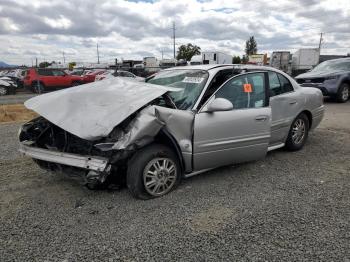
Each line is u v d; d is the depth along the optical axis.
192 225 3.30
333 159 5.45
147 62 40.66
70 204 3.78
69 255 2.82
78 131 3.47
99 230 3.21
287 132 5.56
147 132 3.59
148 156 3.76
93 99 4.00
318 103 6.21
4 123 8.95
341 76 12.54
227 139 4.29
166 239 3.05
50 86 22.69
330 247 2.92
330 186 4.30
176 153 4.04
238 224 3.31
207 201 3.84
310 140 6.70
